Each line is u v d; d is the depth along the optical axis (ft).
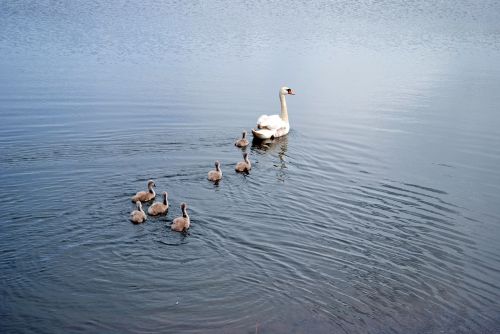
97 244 69.51
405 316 58.90
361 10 263.49
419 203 84.94
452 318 58.95
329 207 82.12
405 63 175.01
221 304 59.57
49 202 79.82
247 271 65.46
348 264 67.77
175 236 71.97
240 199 83.35
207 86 145.18
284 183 90.33
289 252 69.62
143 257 67.26
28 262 65.41
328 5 272.92
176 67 161.99
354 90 146.72
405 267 67.72
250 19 236.43
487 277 66.39
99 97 132.26
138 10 245.04
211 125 117.70
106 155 98.84
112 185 86.53
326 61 175.32
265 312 58.65
